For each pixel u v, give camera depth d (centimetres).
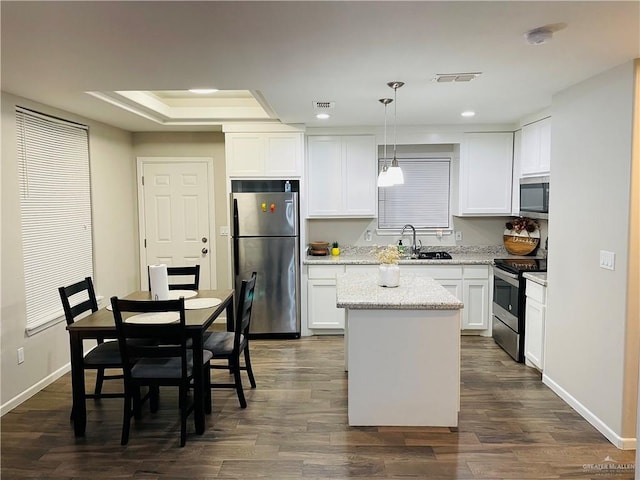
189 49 244
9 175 340
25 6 187
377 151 535
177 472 259
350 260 511
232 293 391
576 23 209
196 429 300
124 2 185
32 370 362
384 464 265
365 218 558
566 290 339
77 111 412
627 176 267
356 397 309
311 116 454
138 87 325
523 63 272
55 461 270
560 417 320
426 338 303
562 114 343
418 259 518
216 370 412
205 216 554
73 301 423
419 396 307
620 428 278
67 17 200
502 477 252
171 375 288
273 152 501
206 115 480
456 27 214
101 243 476
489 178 520
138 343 338
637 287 268
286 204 497
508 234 550
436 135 517
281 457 273
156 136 546
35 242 371
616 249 278
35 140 372
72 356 298
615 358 281
